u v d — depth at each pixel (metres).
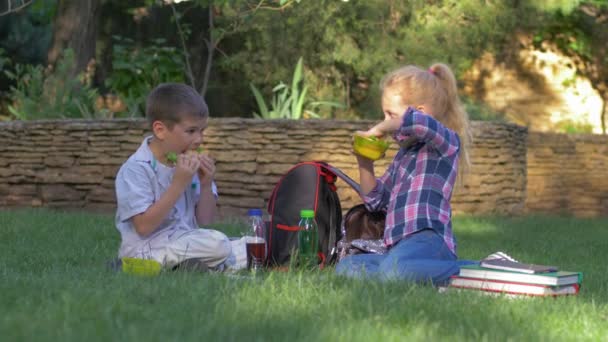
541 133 14.70
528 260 7.63
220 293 4.20
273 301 4.04
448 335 3.49
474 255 7.72
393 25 16.58
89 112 14.70
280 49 17.06
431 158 5.46
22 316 3.40
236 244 5.77
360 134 5.56
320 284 4.52
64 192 12.37
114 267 5.59
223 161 12.07
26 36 21.14
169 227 5.57
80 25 15.31
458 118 5.76
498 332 3.53
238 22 16.95
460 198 12.86
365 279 4.71
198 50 19.86
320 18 16.47
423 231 5.32
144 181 5.39
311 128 11.92
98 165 12.27
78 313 3.51
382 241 5.72
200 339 3.17
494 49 17.16
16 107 14.78
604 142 14.80
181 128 5.42
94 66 18.05
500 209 13.31
